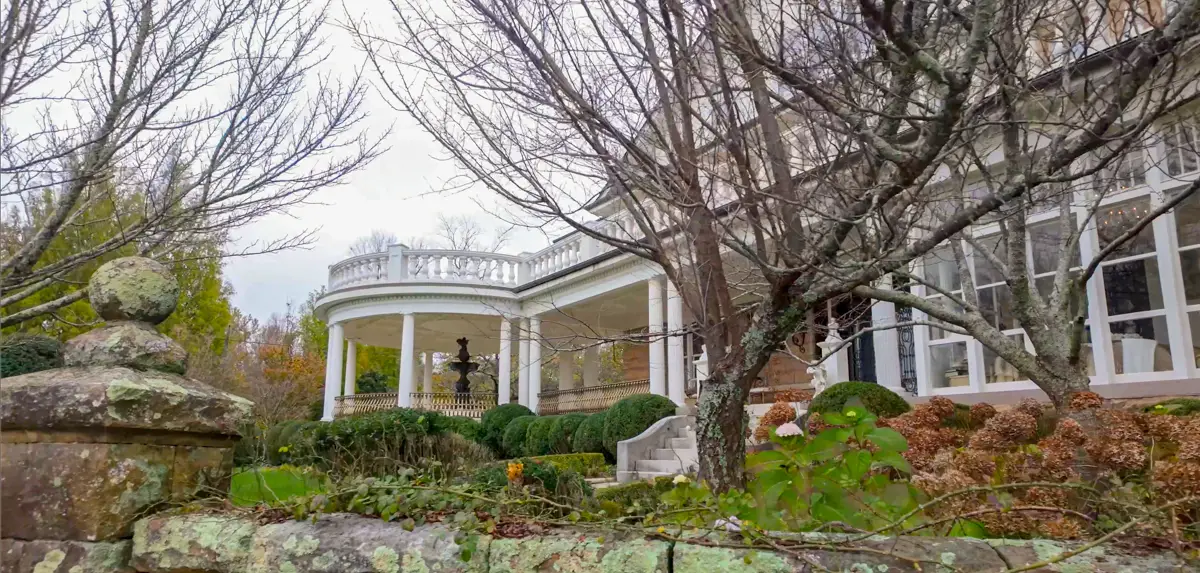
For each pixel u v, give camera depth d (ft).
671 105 11.51
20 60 15.06
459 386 58.23
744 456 11.32
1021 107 14.62
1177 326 20.39
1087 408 14.08
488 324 57.31
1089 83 12.28
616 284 43.42
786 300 10.93
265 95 18.37
